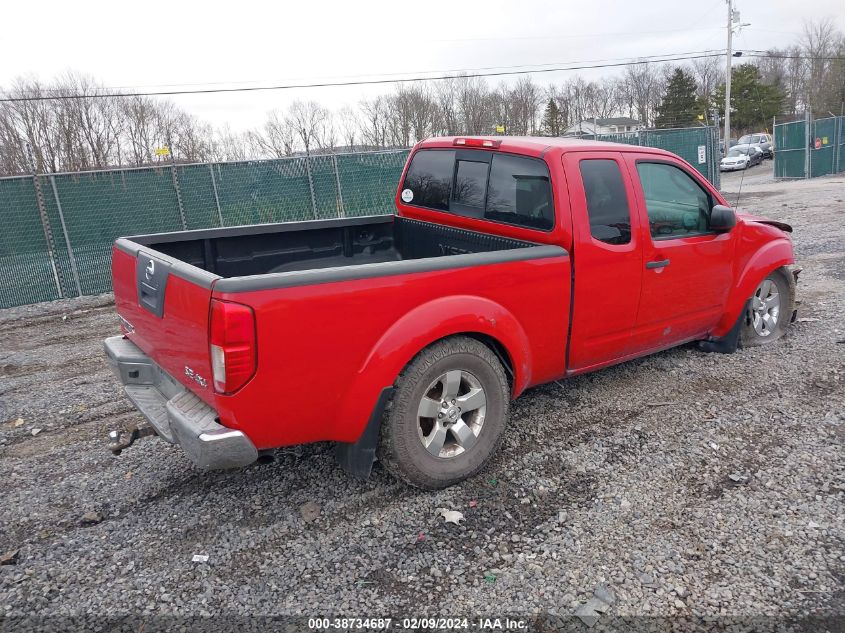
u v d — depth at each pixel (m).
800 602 2.71
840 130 28.55
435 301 3.37
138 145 47.41
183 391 3.38
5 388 5.88
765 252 5.39
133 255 3.76
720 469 3.77
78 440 4.59
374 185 13.27
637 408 4.62
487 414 3.71
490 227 4.48
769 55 44.38
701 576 2.89
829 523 3.22
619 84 93.69
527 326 3.84
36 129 42.44
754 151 41.00
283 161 12.31
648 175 4.51
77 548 3.26
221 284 2.82
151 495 3.74
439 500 3.54
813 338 5.91
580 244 4.00
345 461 3.41
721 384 4.97
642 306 4.49
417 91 56.03
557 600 2.78
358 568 3.03
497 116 61.34
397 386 3.32
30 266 10.21
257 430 3.02
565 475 3.76
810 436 4.11
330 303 3.03
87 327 8.39
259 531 3.34
